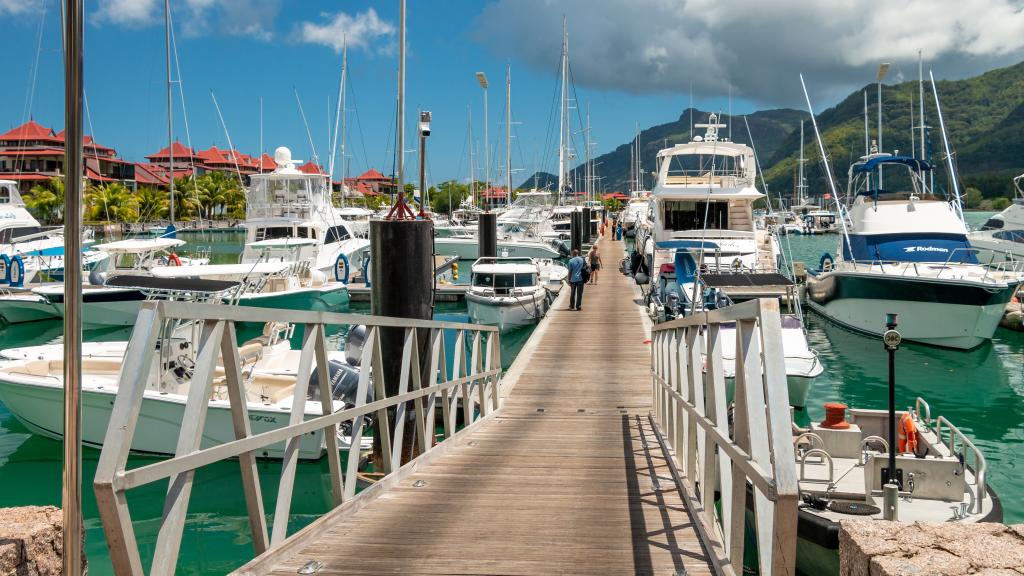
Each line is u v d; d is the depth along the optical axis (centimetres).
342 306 2814
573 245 4000
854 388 1639
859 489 790
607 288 3112
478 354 1114
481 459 799
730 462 432
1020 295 2475
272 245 2881
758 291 1570
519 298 2423
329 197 3478
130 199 7794
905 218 2267
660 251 2642
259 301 2364
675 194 2708
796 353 1377
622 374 1525
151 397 1089
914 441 868
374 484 615
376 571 438
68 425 260
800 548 727
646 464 769
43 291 2445
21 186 7581
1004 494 1012
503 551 476
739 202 2797
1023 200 3212
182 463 321
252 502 394
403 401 704
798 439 814
